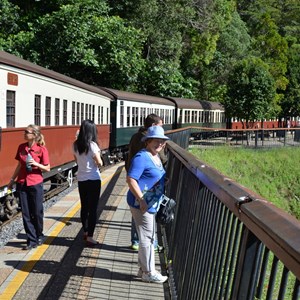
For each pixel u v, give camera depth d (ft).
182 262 16.40
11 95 33.94
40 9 116.16
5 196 33.24
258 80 124.06
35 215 23.82
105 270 20.13
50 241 24.85
